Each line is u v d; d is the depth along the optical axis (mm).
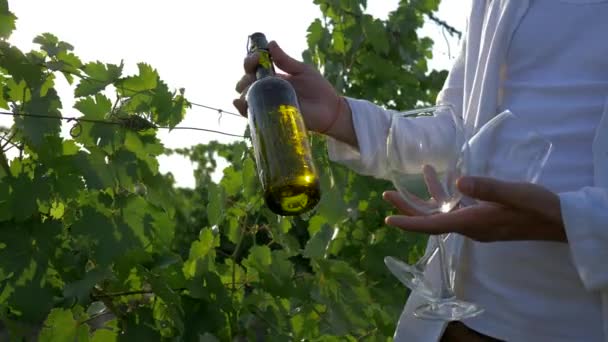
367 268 3623
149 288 2908
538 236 1654
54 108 2586
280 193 1886
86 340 2641
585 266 1618
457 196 1824
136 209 2678
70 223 2686
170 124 2789
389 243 3645
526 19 1901
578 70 1837
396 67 4168
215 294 2857
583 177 1796
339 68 4016
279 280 3129
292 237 3377
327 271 3254
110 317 3000
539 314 1818
